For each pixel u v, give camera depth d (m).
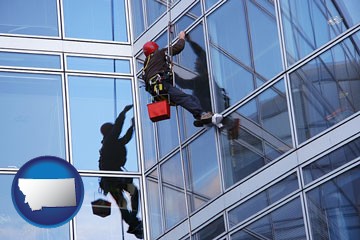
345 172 16.27
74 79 21.97
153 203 21.05
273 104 17.97
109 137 21.72
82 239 20.72
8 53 21.75
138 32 22.52
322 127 16.89
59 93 21.75
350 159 16.25
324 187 16.61
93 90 22.02
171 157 20.56
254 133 18.28
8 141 21.05
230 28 19.31
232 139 18.78
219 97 19.31
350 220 16.06
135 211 21.20
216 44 19.64
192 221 19.53
